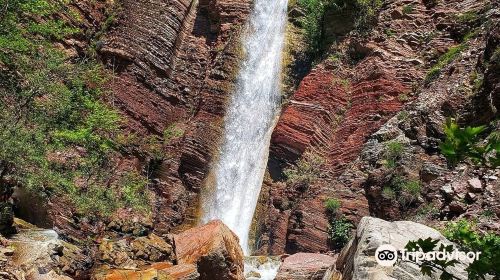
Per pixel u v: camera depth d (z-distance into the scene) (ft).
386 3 78.64
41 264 36.96
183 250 46.01
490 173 45.21
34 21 68.69
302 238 57.77
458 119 54.85
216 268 41.93
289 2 91.61
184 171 76.13
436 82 62.64
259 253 62.90
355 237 25.49
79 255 43.27
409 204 52.60
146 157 74.64
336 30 81.15
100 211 58.39
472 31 66.95
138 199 66.85
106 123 67.56
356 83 72.79
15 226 42.96
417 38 72.90
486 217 41.45
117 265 44.86
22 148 44.75
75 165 59.11
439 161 53.57
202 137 78.23
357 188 58.85
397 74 69.15
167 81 85.87
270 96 83.97
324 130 70.23
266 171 70.03
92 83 73.15
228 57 87.10
